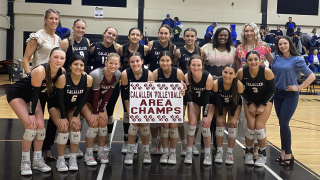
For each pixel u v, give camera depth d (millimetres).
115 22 14180
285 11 14883
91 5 14000
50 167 3094
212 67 3711
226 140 4410
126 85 3291
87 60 3697
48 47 3248
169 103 3221
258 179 2904
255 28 3531
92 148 3578
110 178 2857
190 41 3652
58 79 2863
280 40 3273
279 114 3412
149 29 14375
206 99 3205
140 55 3125
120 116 6309
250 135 3273
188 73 3207
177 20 13602
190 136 3309
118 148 3928
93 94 3117
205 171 3102
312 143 4340
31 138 2812
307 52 13641
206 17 14492
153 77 3293
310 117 6383
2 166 3105
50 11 3223
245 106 3332
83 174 2945
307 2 14906
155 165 3262
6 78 12391
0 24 13102
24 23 13977
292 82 3279
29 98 2932
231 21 14617
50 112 3016
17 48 14117
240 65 3688
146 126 3236
